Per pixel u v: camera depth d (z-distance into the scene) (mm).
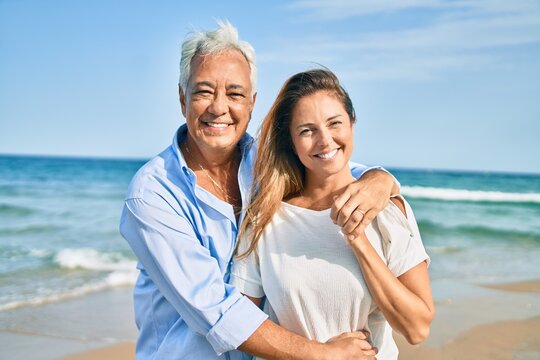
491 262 11391
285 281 2971
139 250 3070
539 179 49594
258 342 2869
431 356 5605
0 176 38281
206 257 2994
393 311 2822
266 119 3121
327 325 2975
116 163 59406
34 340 6262
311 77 3006
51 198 24531
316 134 2955
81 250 11977
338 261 2945
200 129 3166
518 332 6309
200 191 3119
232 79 3135
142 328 3334
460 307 7379
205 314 2898
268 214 3096
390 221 2979
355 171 3465
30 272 10023
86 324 6848
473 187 39562
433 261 11539
